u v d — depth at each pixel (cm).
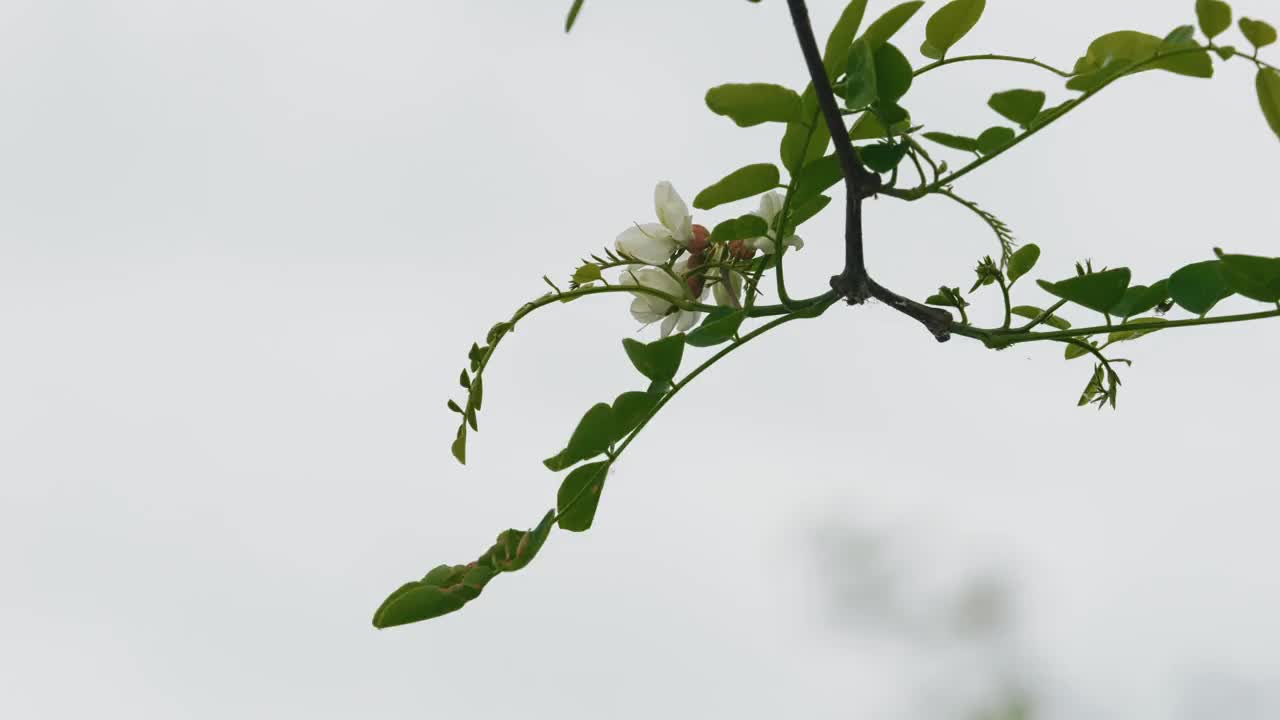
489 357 184
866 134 182
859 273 183
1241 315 182
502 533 180
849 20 178
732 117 178
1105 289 181
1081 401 191
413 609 179
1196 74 177
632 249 188
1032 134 179
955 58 181
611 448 181
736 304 188
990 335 185
